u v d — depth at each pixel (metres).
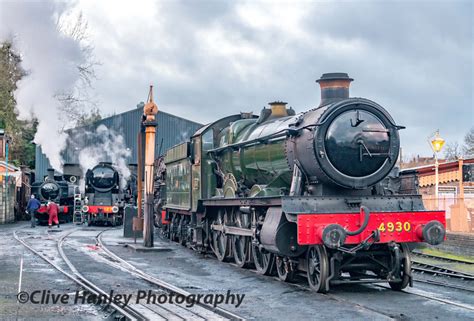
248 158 13.52
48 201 31.62
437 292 10.71
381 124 10.52
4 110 36.25
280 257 11.65
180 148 18.88
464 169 21.25
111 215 31.09
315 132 10.18
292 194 10.70
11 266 13.39
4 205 33.34
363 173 10.36
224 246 15.02
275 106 13.76
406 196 10.52
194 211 17.03
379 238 9.75
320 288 9.98
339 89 11.27
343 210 10.13
